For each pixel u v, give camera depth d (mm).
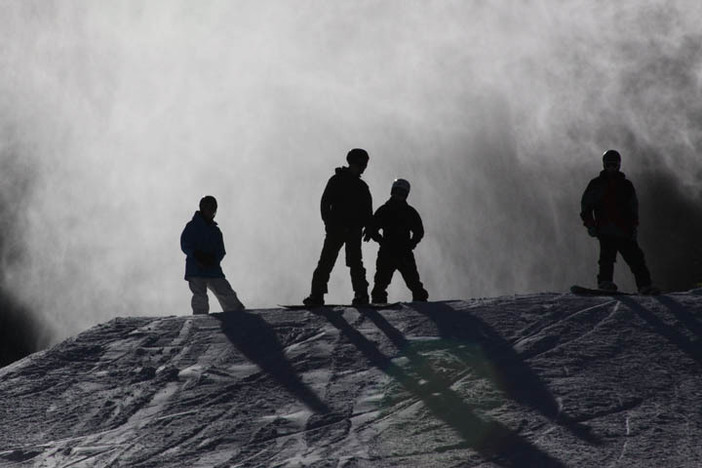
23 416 18281
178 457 15430
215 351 22812
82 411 18500
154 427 17219
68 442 16562
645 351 21422
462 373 19922
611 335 22891
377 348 22281
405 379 19578
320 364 21141
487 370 20109
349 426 16766
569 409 17250
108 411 18438
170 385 20047
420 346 22219
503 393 18422
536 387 18734
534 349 21703
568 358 20859
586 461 14352
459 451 15172
